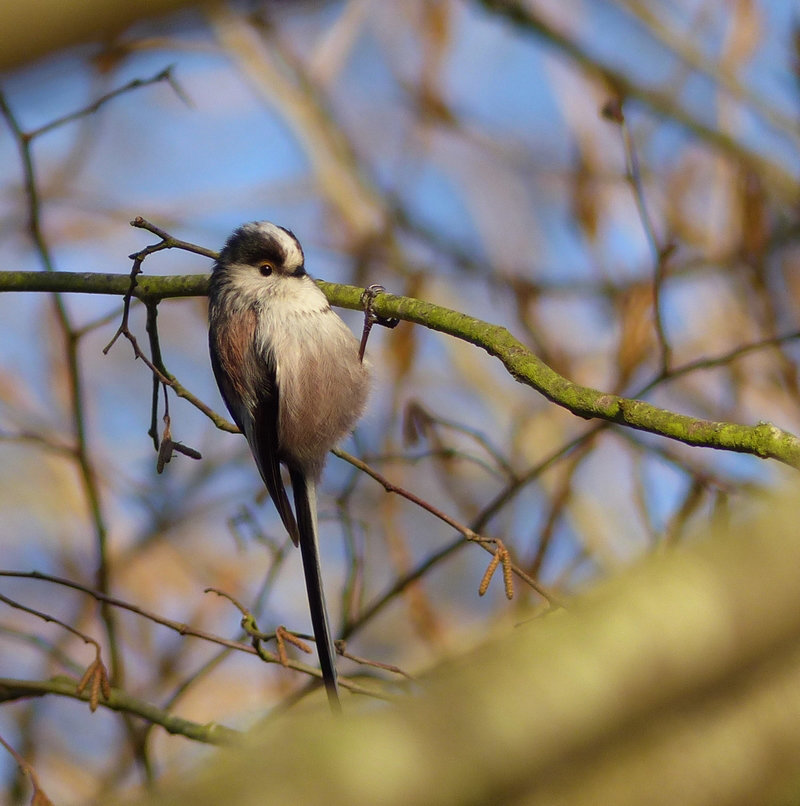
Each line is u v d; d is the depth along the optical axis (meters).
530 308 12.70
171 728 8.05
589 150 13.20
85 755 11.51
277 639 6.78
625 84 14.00
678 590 3.31
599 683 3.21
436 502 13.80
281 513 8.23
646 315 9.88
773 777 3.53
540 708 3.13
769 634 3.26
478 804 3.05
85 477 9.50
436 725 3.13
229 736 7.93
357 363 8.49
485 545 6.61
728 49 13.86
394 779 3.03
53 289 8.88
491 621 11.35
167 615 12.12
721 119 13.43
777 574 3.26
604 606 3.36
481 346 6.85
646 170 13.30
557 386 6.27
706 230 13.04
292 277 8.56
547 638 3.33
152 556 12.45
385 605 9.59
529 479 9.48
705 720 3.44
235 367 8.53
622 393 9.80
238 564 12.70
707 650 3.24
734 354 8.98
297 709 8.60
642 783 3.30
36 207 9.21
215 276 8.65
